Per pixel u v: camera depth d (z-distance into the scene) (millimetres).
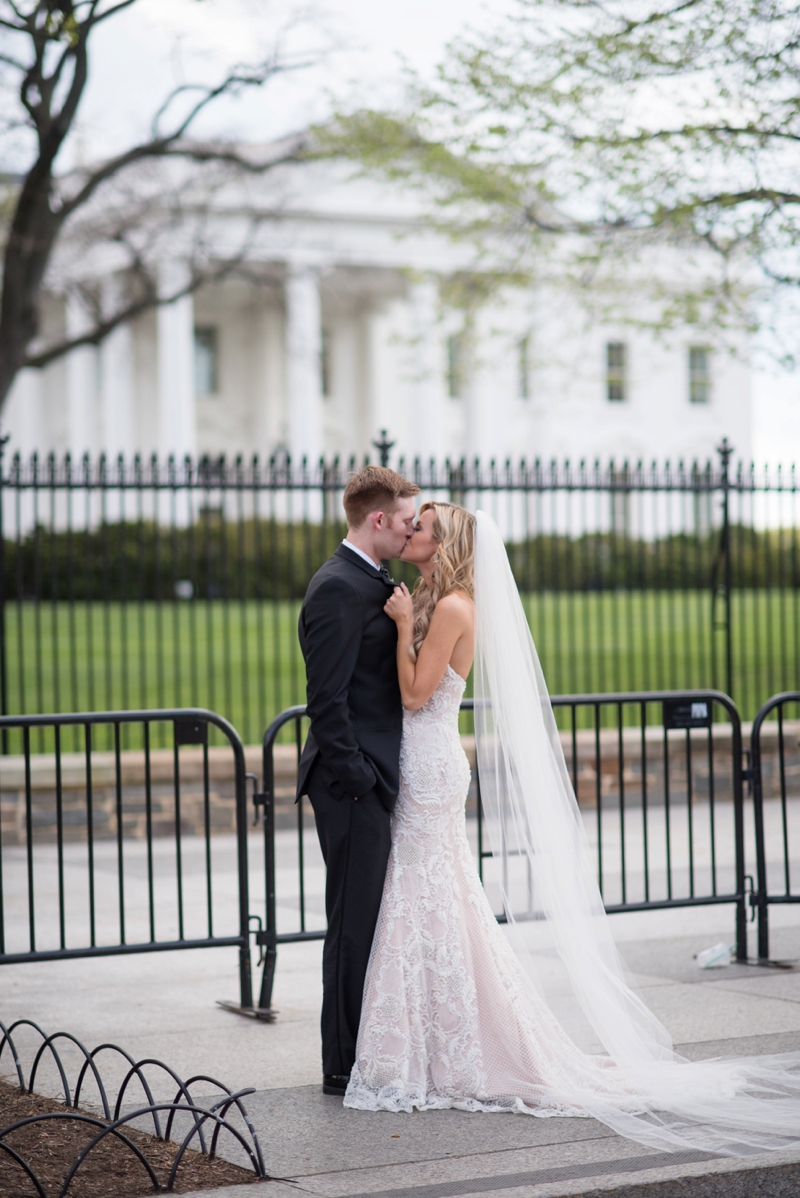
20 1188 3434
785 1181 3643
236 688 14391
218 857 8578
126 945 5363
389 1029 4219
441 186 14281
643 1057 4508
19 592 9477
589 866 4734
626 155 11461
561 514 37406
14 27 12383
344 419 47562
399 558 4570
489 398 44906
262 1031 5156
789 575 27312
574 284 14328
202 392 46062
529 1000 4422
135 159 15695
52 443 45562
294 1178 3551
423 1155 3744
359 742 4277
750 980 5816
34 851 8805
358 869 4293
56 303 40719
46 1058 4777
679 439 47469
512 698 4648
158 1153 3764
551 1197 3381
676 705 6188
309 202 20844
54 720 5309
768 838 9070
